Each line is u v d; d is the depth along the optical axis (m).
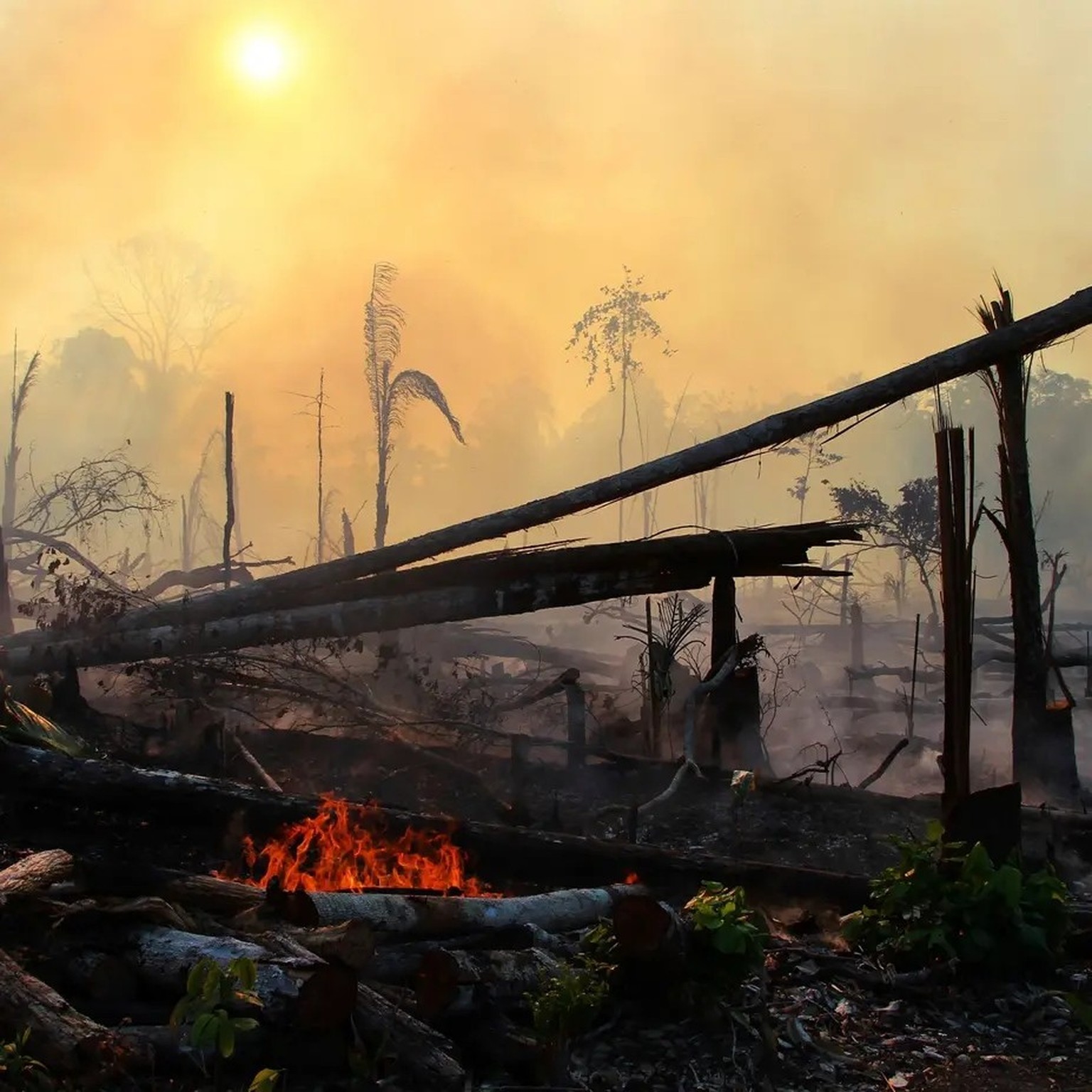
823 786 9.19
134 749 9.25
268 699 10.88
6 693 7.85
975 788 11.03
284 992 4.14
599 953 5.14
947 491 6.73
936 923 5.84
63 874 4.69
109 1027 4.24
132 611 10.99
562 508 10.98
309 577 10.83
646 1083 4.56
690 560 10.40
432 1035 4.34
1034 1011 5.51
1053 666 11.20
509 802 8.77
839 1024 5.27
